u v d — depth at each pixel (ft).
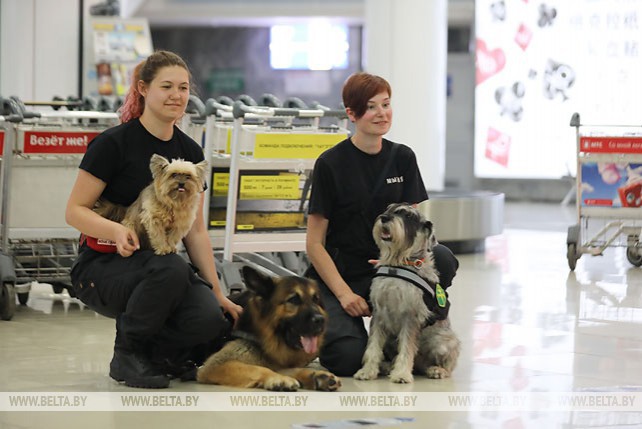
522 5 56.24
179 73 15.92
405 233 15.89
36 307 24.82
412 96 44.78
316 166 17.54
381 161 17.75
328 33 81.61
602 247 31.63
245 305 16.56
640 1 53.57
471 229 37.09
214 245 24.26
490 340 20.39
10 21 53.52
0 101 23.67
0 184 23.75
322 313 15.52
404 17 44.47
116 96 52.42
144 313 15.31
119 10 56.24
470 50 69.41
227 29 84.33
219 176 24.03
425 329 16.98
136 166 15.99
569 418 14.05
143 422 13.60
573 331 21.49
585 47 55.16
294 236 23.06
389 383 16.25
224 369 15.79
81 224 15.46
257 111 22.15
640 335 21.03
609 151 30.78
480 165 58.85
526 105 57.16
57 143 23.72
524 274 31.32
